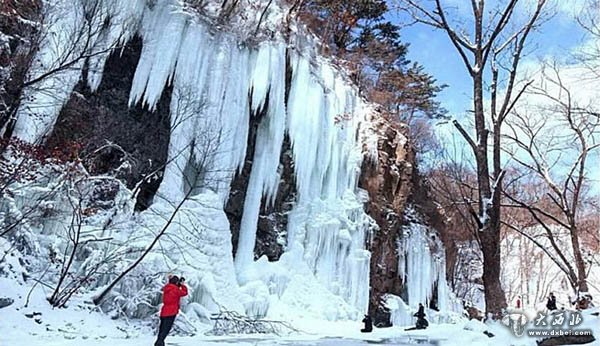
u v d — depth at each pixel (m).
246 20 21.66
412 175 27.47
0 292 11.52
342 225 22.41
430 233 27.89
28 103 15.03
